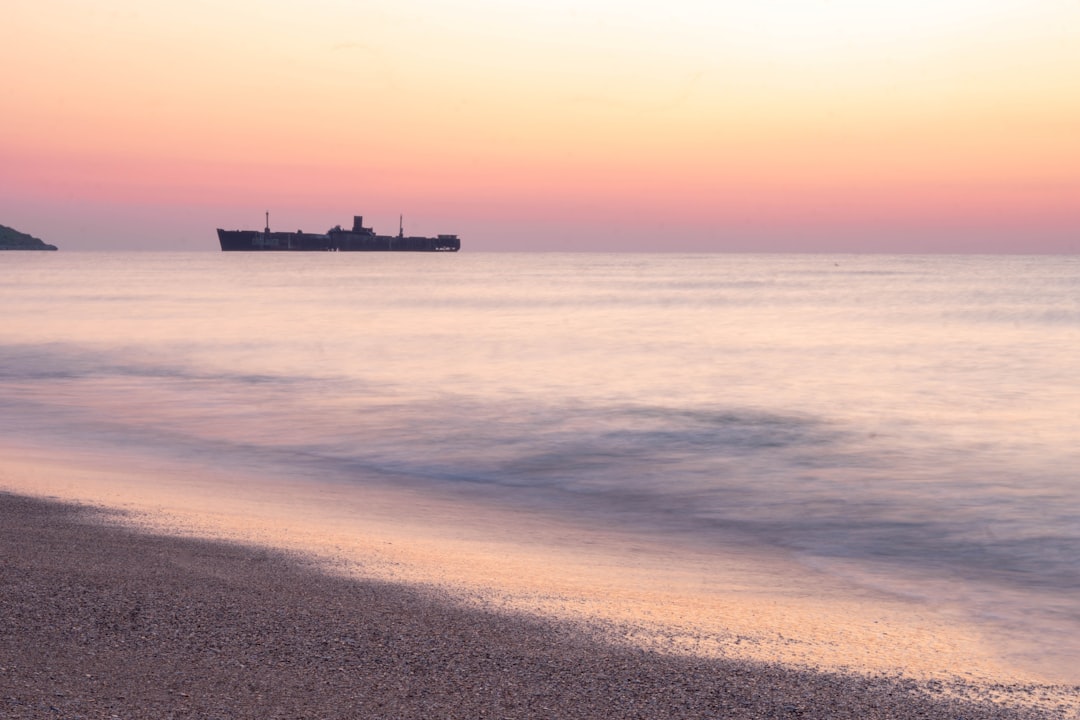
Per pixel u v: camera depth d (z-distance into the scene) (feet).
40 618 26.81
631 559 40.93
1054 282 572.92
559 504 54.39
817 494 57.98
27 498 47.65
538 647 26.14
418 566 36.04
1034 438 80.43
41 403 96.48
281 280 562.25
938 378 127.85
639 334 203.51
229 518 44.91
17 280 537.65
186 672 22.90
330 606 29.32
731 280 642.63
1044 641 29.91
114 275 652.07
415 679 23.09
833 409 97.40
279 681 22.54
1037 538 46.98
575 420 87.97
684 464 67.72
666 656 25.95
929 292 437.99
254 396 103.91
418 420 87.04
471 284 533.96
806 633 29.40
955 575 39.63
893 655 27.50
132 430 79.77
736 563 41.11
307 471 63.10
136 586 30.68
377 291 426.10
